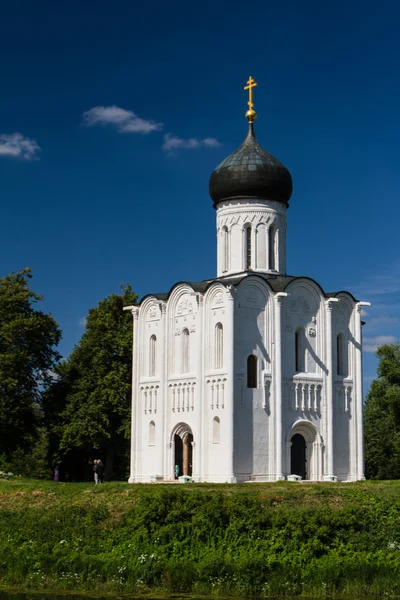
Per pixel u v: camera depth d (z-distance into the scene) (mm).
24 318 82438
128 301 88750
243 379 69000
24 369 82000
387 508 49562
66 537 49094
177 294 74125
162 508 49000
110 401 83688
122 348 86562
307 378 72312
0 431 82500
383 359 91625
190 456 72500
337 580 43719
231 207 75438
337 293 75750
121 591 43750
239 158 75375
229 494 53031
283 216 76375
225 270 75500
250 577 43781
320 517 47375
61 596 42688
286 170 76062
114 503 52656
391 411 92125
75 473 91688
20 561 46594
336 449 73625
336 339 75625
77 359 87938
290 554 45406
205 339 70750
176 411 72750
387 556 45438
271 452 69438
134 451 76125
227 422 67750
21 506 54312
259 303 70688
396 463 103062
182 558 46062
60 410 86312
